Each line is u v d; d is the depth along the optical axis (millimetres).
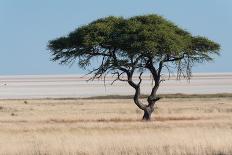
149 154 54344
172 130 78188
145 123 93625
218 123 90750
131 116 115625
